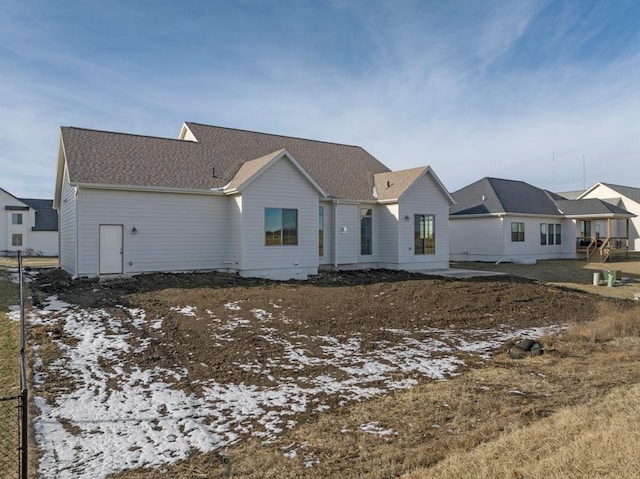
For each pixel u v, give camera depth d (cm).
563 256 3528
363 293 1430
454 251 3372
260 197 1741
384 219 2192
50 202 5231
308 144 2525
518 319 1246
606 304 1466
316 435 541
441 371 793
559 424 522
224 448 517
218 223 1788
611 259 3291
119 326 993
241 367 788
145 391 683
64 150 1642
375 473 443
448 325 1147
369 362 831
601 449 431
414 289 1497
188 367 785
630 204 4128
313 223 1886
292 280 1722
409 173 2222
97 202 1546
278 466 470
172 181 1702
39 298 1246
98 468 477
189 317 1082
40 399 649
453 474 412
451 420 577
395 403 638
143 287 1383
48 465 486
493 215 3084
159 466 479
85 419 593
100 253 1555
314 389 696
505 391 682
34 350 841
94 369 766
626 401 601
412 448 498
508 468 414
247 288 1448
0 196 4644
